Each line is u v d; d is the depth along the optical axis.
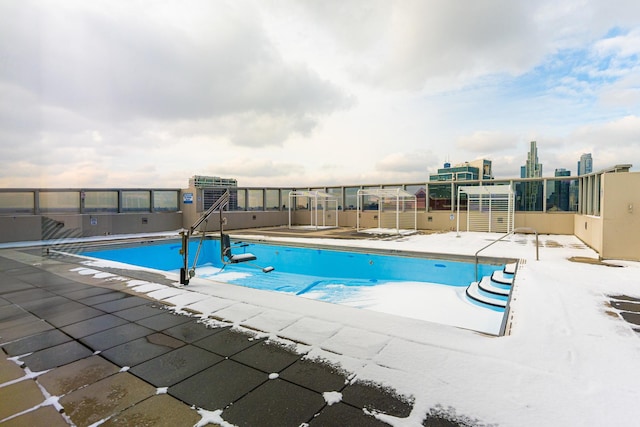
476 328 4.70
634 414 1.67
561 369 2.14
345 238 11.08
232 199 15.19
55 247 8.50
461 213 13.94
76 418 1.67
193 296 3.93
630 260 6.32
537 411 1.70
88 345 2.57
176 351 2.45
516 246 8.91
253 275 9.16
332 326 2.90
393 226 15.35
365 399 1.81
